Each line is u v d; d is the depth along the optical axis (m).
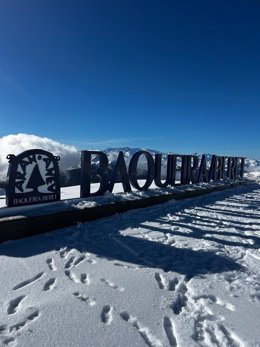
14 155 6.66
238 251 6.07
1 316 3.38
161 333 3.24
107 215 8.23
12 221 5.86
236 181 18.64
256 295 4.17
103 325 3.32
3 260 4.88
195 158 14.66
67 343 3.00
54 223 6.65
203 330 3.34
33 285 4.12
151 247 6.01
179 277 4.67
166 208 10.03
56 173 7.54
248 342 3.13
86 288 4.11
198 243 6.46
